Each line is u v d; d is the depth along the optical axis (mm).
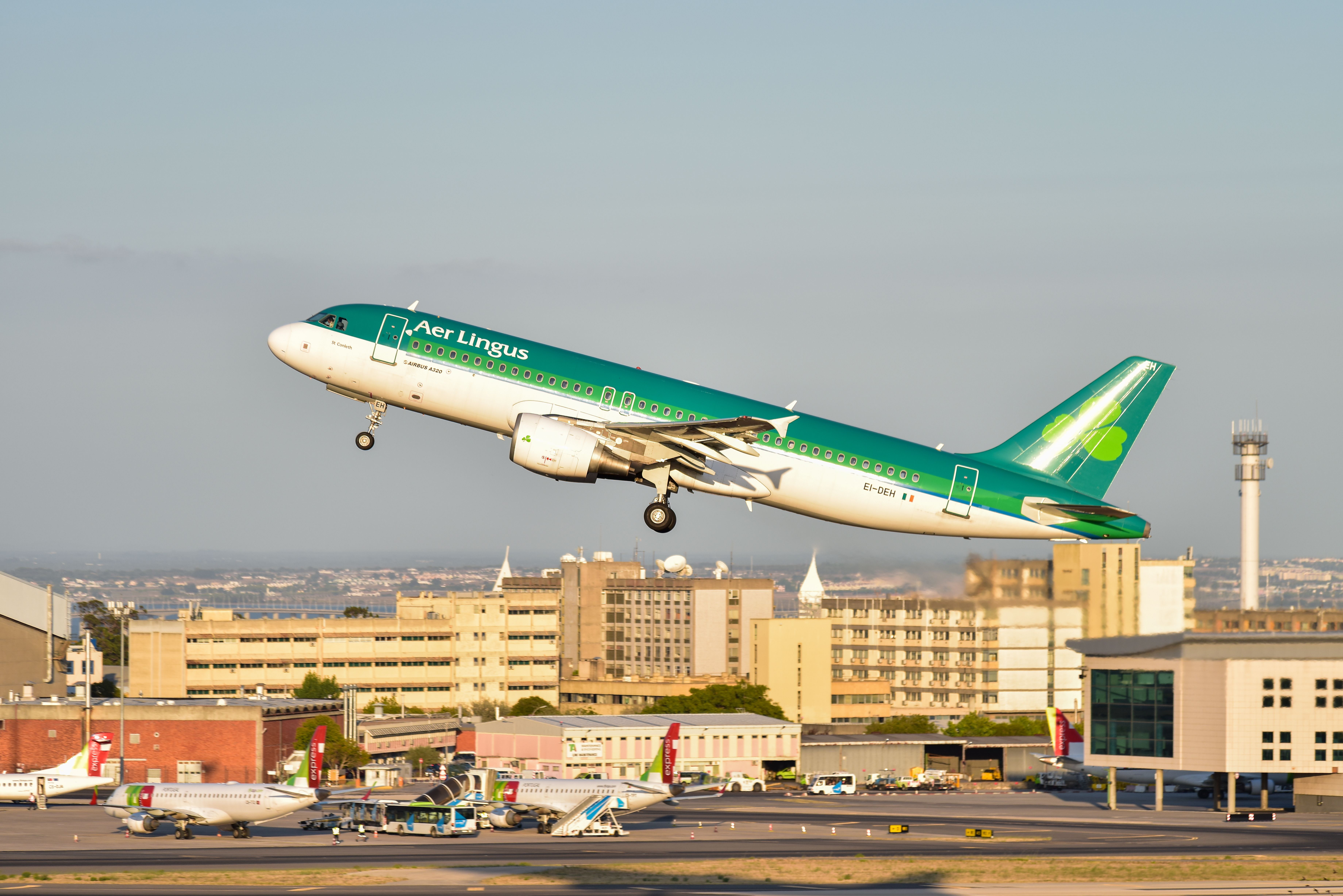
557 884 194750
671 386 193750
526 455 188250
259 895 181250
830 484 194500
